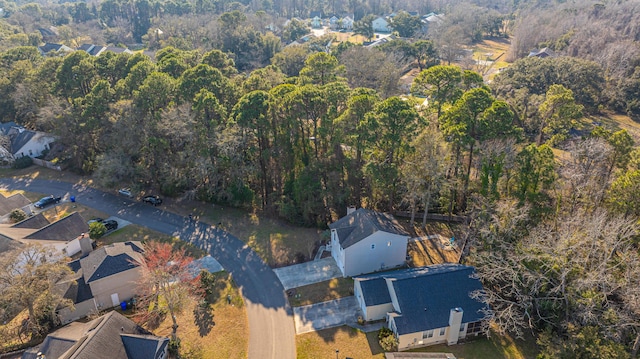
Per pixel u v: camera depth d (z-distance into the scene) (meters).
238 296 45.00
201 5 173.50
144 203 63.41
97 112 66.56
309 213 55.94
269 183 61.97
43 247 42.53
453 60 118.38
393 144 50.28
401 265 48.31
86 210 61.78
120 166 61.00
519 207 45.03
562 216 45.09
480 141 50.56
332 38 142.38
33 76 79.94
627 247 35.56
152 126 62.00
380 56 92.50
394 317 37.41
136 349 34.88
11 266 38.69
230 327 40.97
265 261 50.31
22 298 36.81
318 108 56.84
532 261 37.97
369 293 40.44
